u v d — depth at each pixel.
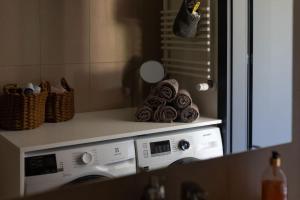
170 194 1.45
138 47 3.14
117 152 2.48
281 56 1.95
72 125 2.67
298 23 1.75
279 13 2.03
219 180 1.55
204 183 1.52
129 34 3.11
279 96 1.94
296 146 1.76
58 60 2.87
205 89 2.80
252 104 2.35
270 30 2.18
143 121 2.77
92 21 2.96
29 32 2.76
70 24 2.89
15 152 2.27
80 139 2.37
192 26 2.78
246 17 2.48
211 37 2.82
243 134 2.42
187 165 1.48
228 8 2.67
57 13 2.83
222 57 2.73
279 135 1.88
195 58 2.93
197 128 2.76
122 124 2.70
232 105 2.66
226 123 2.74
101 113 2.99
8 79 2.72
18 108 2.50
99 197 1.35
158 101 2.75
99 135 2.45
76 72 2.94
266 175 1.51
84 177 2.38
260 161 1.65
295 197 1.76
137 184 1.40
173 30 2.85
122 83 3.12
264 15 2.28
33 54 2.79
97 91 3.03
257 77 2.31
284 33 1.94
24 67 2.77
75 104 2.96
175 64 3.08
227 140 2.75
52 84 2.86
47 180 2.29
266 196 1.50
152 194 1.30
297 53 1.77
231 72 2.68
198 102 2.97
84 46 2.95
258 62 2.32
